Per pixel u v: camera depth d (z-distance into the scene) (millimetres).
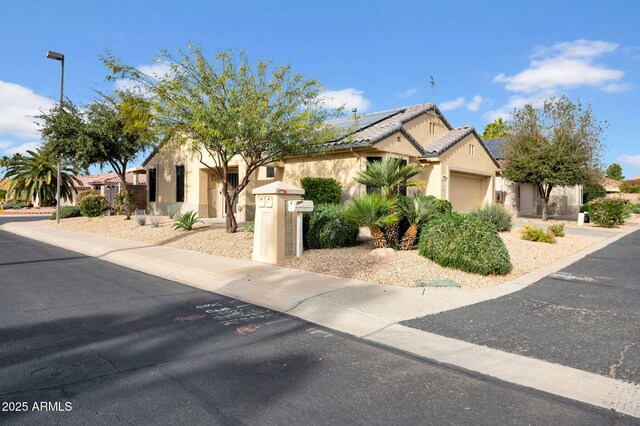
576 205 31234
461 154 20422
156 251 12336
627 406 3760
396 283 8195
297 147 13633
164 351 4914
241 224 16906
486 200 23062
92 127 18484
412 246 11078
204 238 13594
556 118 22922
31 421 3342
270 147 13664
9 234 18547
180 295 7711
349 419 3465
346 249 11125
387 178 11164
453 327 5852
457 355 4914
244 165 19578
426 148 19516
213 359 4699
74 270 10016
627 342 5285
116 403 3654
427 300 7105
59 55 19344
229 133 12078
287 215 10336
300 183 17484
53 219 24922
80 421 3352
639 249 13320
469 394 3959
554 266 10375
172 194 23625
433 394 3947
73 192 42812
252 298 7523
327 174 17812
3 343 5082
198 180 21703
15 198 41875
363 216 10383
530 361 4719
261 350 5012
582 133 22172
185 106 12312
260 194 10438
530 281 8703
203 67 12164
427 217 10891
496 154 30641
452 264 9148
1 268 10203
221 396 3818
